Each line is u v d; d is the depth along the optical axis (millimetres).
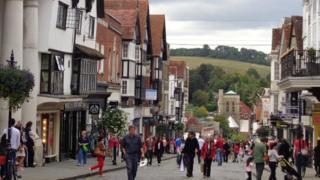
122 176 31719
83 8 45719
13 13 32125
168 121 96125
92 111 46750
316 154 33969
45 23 37781
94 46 50250
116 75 63406
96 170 33844
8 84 23812
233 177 33594
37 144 34969
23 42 34625
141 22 77250
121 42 66562
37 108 37250
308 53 32062
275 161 27312
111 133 48094
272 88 77312
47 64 38688
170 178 31188
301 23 57062
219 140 50500
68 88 43188
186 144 32219
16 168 25391
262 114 102688
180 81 115875
